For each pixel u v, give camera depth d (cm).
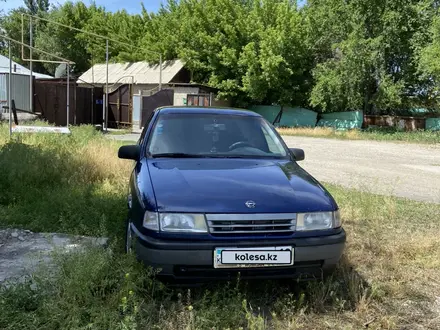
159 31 3494
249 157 436
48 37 4712
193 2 3222
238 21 3005
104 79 3416
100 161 775
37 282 308
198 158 424
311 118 3059
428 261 437
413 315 335
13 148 806
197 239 308
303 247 320
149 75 3203
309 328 307
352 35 2538
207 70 3130
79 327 275
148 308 303
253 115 502
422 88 2691
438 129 2664
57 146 880
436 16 2348
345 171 1076
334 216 340
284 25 2897
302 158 479
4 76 1692
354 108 2816
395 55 2638
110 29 4144
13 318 274
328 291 346
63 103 1895
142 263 318
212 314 300
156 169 383
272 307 333
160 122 467
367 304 335
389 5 2520
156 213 315
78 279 301
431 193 825
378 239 496
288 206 325
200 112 485
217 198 323
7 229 477
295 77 3066
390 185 887
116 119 2233
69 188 642
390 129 2736
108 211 537
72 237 440
